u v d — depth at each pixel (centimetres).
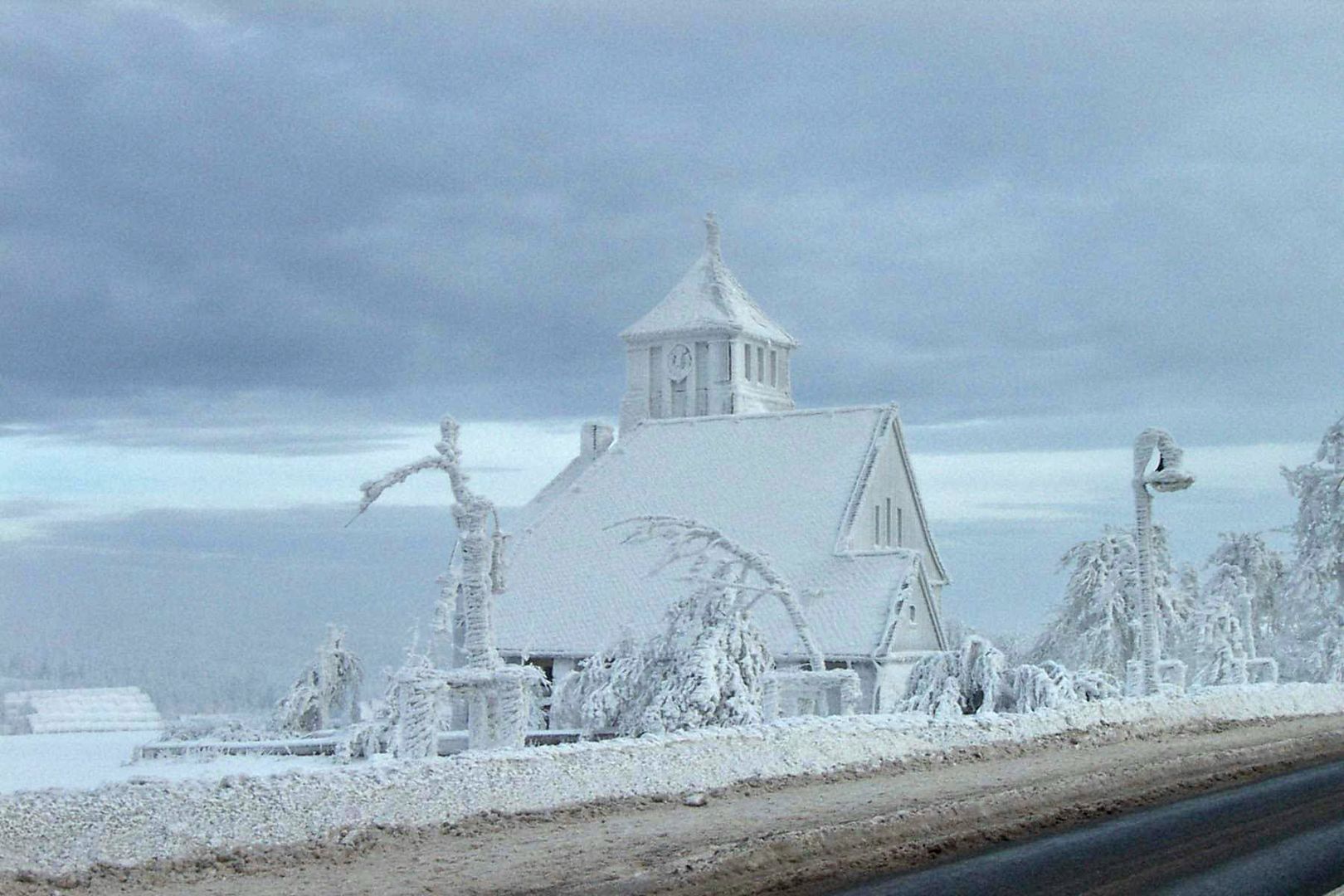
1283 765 3712
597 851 2248
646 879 2003
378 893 1938
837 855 2225
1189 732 4538
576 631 7456
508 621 7619
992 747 3756
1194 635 7944
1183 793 3098
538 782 2697
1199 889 1959
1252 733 4556
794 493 7850
